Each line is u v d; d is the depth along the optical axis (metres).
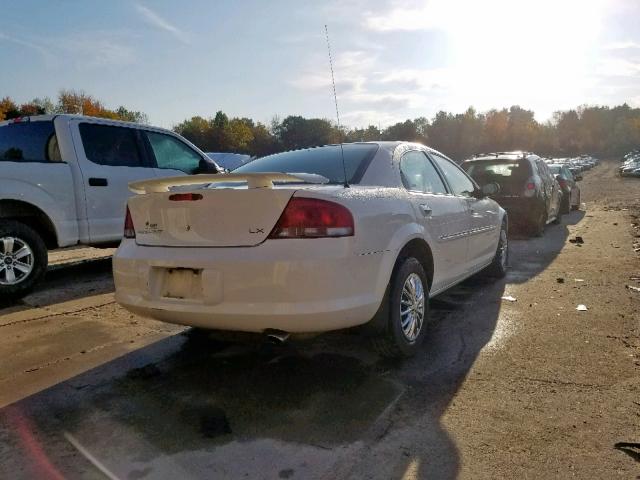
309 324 2.75
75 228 5.67
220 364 3.49
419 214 3.69
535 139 123.50
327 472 2.22
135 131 6.49
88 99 67.25
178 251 2.95
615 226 10.90
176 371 3.37
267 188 2.78
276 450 2.39
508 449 2.38
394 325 3.31
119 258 3.23
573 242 8.81
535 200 9.24
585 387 3.01
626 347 3.62
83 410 2.83
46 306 4.99
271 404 2.87
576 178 15.04
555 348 3.64
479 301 4.97
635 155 91.12
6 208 5.24
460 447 2.40
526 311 4.59
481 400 2.87
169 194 2.99
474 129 115.12
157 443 2.48
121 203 6.14
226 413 2.77
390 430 2.56
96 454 2.39
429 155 4.53
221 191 2.84
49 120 5.80
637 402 2.81
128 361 3.55
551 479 2.15
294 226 2.75
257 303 2.73
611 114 139.88
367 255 2.96
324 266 2.73
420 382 3.13
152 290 3.04
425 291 3.72
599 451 2.35
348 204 2.92
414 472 2.21
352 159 3.70
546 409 2.75
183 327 4.32
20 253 5.20
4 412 2.82
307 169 3.66
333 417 2.70
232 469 2.25
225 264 2.77
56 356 3.65
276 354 3.65
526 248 8.30
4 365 3.48
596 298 4.95
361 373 3.29
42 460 2.35
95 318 4.57
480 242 5.12
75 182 5.67
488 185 5.22
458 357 3.53
